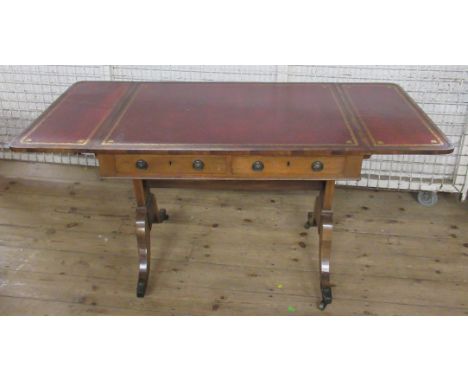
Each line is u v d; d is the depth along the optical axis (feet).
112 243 8.85
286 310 7.47
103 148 6.05
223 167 6.37
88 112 7.08
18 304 7.55
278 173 6.40
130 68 10.03
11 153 11.39
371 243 8.84
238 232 9.11
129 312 7.43
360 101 7.48
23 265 8.30
